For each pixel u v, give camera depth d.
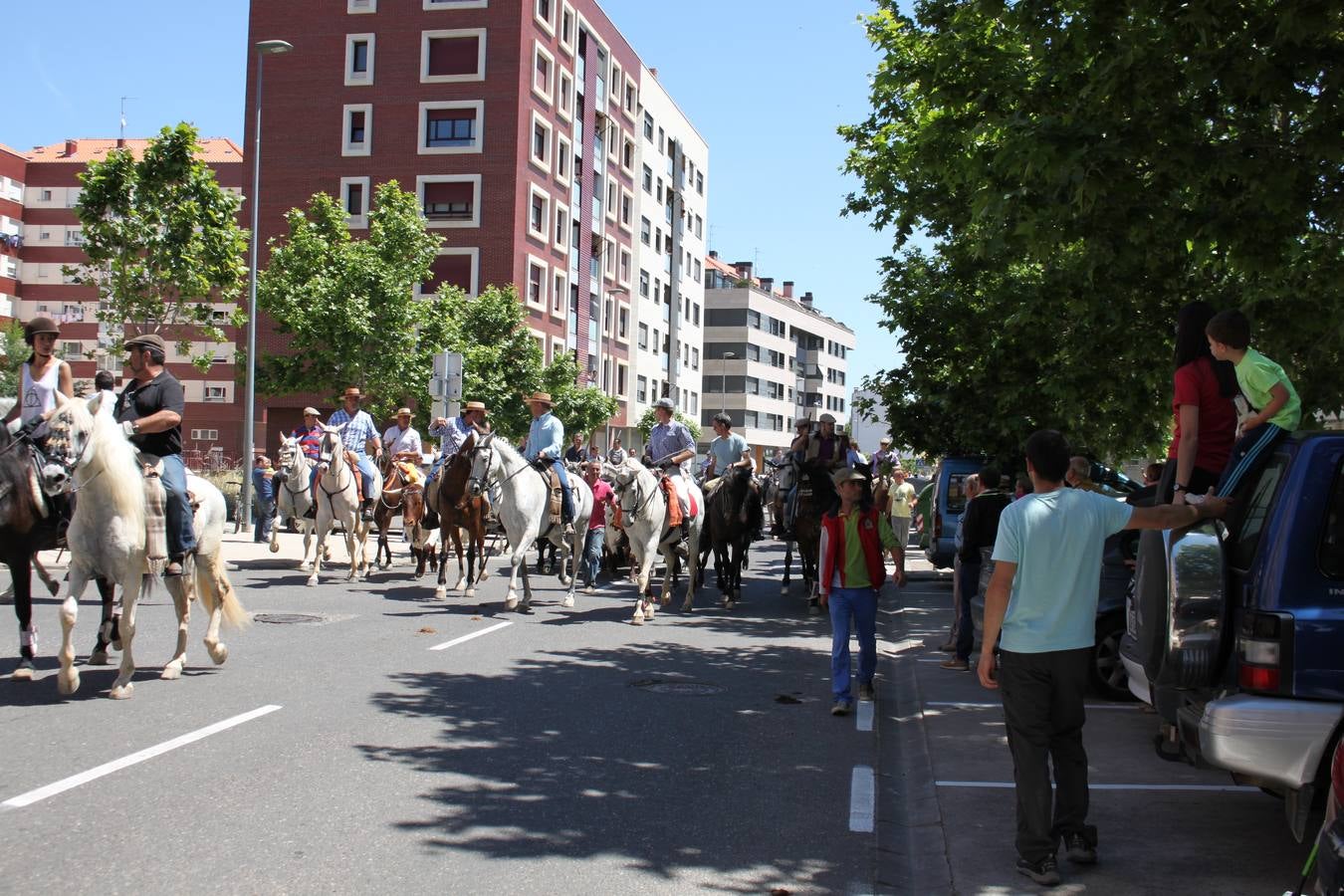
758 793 6.74
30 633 8.85
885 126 17.12
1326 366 10.57
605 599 16.88
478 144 49.62
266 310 37.44
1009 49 10.32
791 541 18.67
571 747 7.62
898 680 11.31
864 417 26.08
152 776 6.39
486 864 5.25
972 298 20.89
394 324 36.03
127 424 8.55
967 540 11.63
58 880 4.77
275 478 21.02
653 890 5.04
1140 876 5.38
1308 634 5.06
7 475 8.45
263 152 51.00
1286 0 7.98
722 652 12.22
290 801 6.05
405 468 18.70
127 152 27.84
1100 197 8.50
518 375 43.34
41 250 89.06
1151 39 8.73
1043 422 19.86
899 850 5.96
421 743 7.49
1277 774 5.02
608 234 63.41
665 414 16.33
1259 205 8.51
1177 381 6.47
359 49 50.62
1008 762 7.70
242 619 9.78
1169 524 5.42
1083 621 5.38
